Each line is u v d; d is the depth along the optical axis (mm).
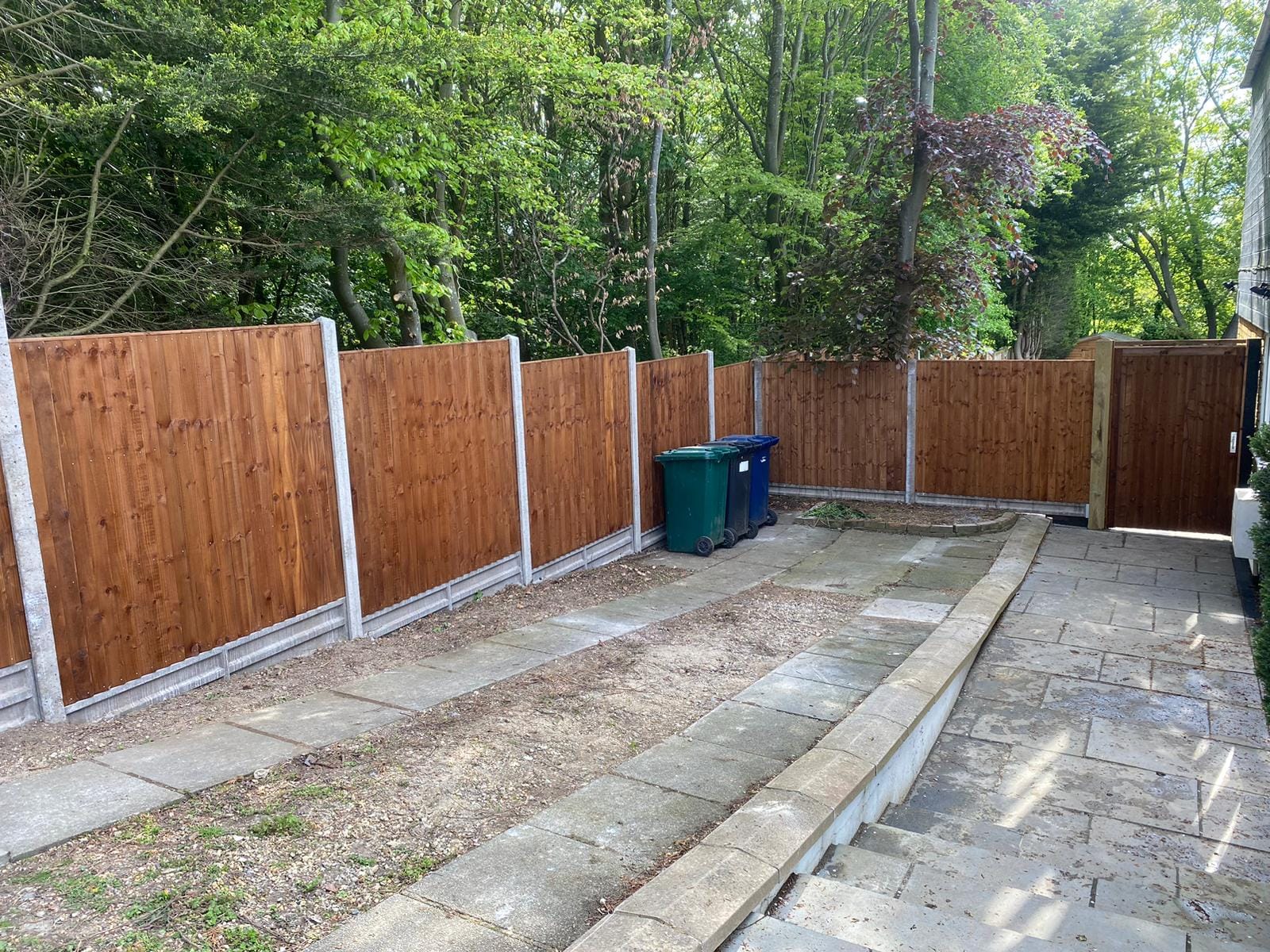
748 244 17484
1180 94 35500
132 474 4770
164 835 3381
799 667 5988
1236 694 6016
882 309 11844
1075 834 4480
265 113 8281
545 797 3938
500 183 12219
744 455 10234
